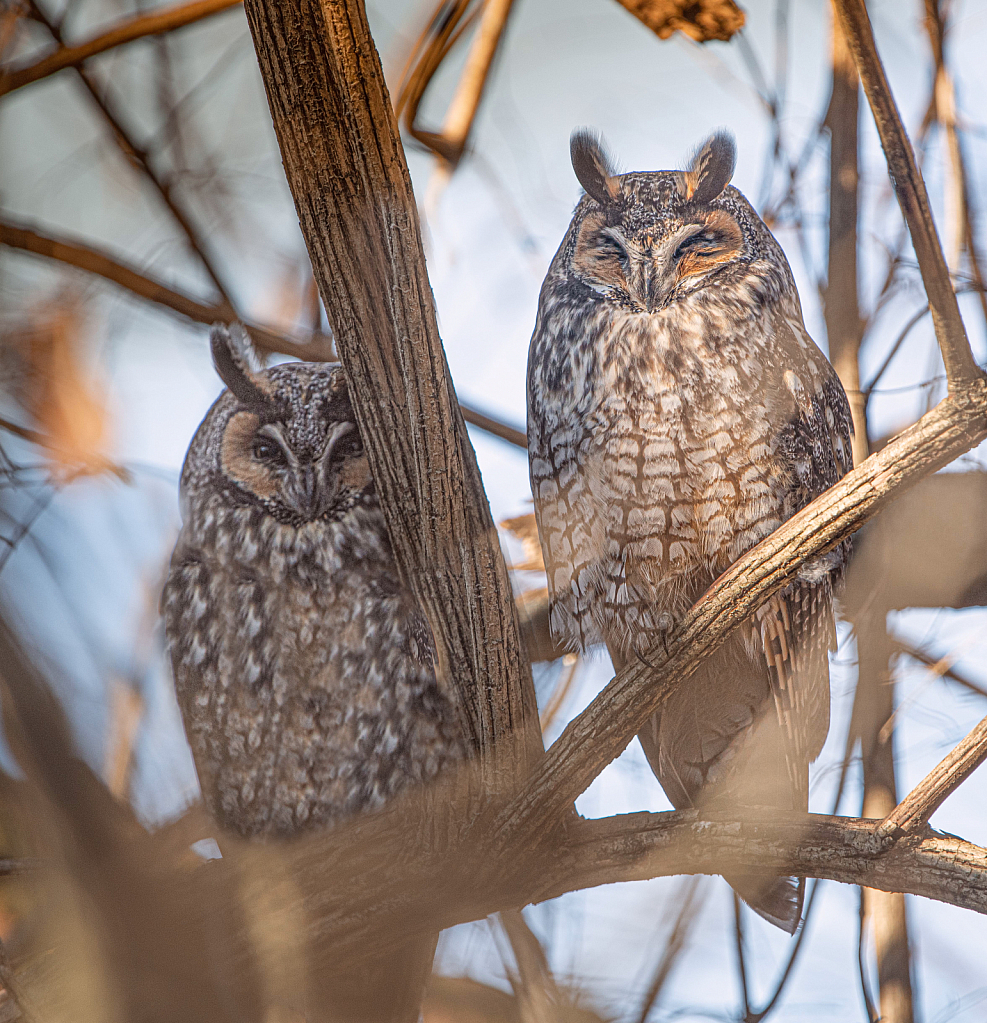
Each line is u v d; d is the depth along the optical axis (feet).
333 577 30.50
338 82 29.78
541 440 30.53
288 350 30.60
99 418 29.78
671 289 30.45
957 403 29.89
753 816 30.07
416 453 29.94
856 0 29.71
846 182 30.37
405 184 29.84
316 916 30.12
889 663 30.30
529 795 30.04
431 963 30.30
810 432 30.50
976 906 29.96
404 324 29.89
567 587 30.50
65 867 25.84
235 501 30.53
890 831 29.99
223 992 27.43
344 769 30.50
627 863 30.09
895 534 30.40
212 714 30.50
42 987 28.60
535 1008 29.96
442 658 30.04
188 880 29.68
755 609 29.99
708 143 30.55
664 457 30.45
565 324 30.53
